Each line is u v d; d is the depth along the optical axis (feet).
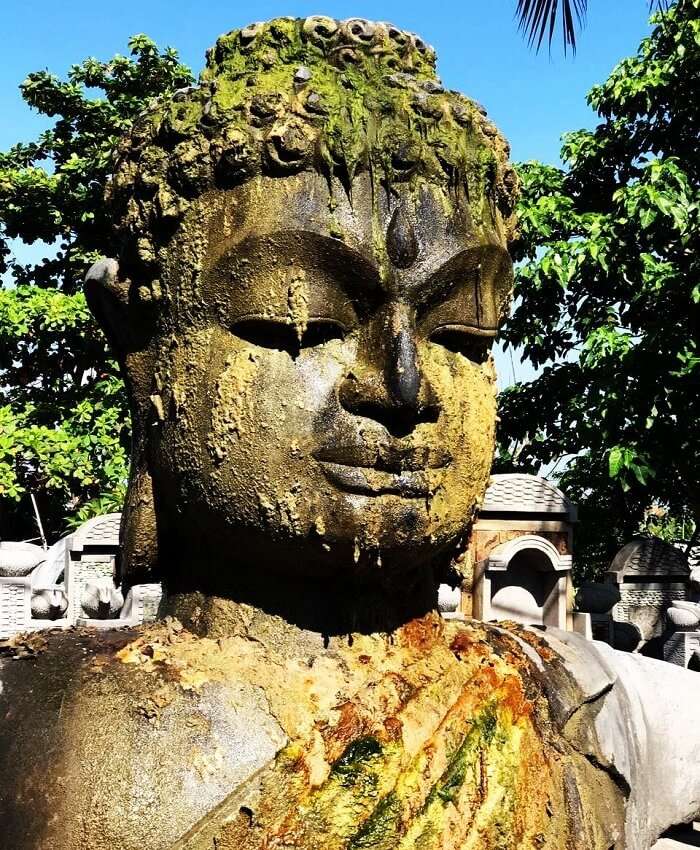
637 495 21.08
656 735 5.80
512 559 14.44
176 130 4.65
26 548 13.39
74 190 23.12
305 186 4.39
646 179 18.28
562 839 4.70
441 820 4.21
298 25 4.83
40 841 3.71
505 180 5.22
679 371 17.02
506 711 4.76
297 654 4.58
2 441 19.48
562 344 20.94
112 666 4.32
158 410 4.70
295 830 3.95
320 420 4.35
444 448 4.62
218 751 4.00
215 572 4.78
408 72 4.94
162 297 4.72
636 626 17.12
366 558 4.45
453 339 4.84
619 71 20.11
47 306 20.98
